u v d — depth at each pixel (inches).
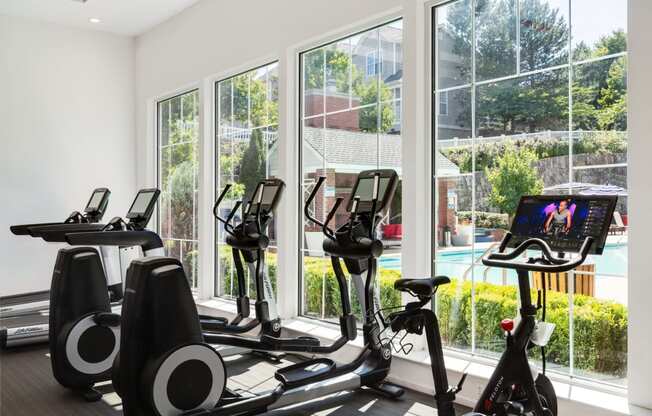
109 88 304.3
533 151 135.0
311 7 190.5
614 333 119.6
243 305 186.2
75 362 152.6
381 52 172.6
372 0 168.4
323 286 192.5
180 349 114.7
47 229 191.2
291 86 202.5
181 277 118.3
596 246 94.7
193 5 258.2
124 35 308.5
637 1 111.0
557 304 130.0
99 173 301.1
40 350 203.3
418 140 157.0
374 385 150.2
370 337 147.9
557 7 131.0
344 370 144.1
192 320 118.4
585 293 124.9
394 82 168.4
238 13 227.3
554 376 129.1
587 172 125.1
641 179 110.1
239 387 156.8
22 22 278.1
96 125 300.5
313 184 196.9
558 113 130.5
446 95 154.8
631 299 111.4
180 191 280.5
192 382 116.1
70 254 159.0
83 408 145.1
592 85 124.6
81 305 156.8
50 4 258.7
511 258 101.6
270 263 212.7
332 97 190.2
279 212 202.2
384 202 139.5
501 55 142.3
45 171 285.4
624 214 118.6
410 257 157.5
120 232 178.1
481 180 145.9
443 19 155.6
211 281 252.7
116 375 116.0
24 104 279.6
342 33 184.4
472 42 148.5
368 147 176.4
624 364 118.3
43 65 284.2
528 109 136.3
